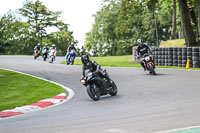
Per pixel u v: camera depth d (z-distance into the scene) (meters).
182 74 28.02
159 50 39.50
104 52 133.25
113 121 11.74
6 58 61.28
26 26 141.00
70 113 14.02
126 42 118.50
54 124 11.80
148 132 9.79
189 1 54.97
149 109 13.81
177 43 58.69
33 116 13.84
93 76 17.94
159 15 97.31
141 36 112.62
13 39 139.12
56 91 21.47
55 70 35.69
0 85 24.81
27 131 10.89
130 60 49.06
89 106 15.73
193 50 35.66
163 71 31.34
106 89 18.36
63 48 149.38
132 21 115.94
